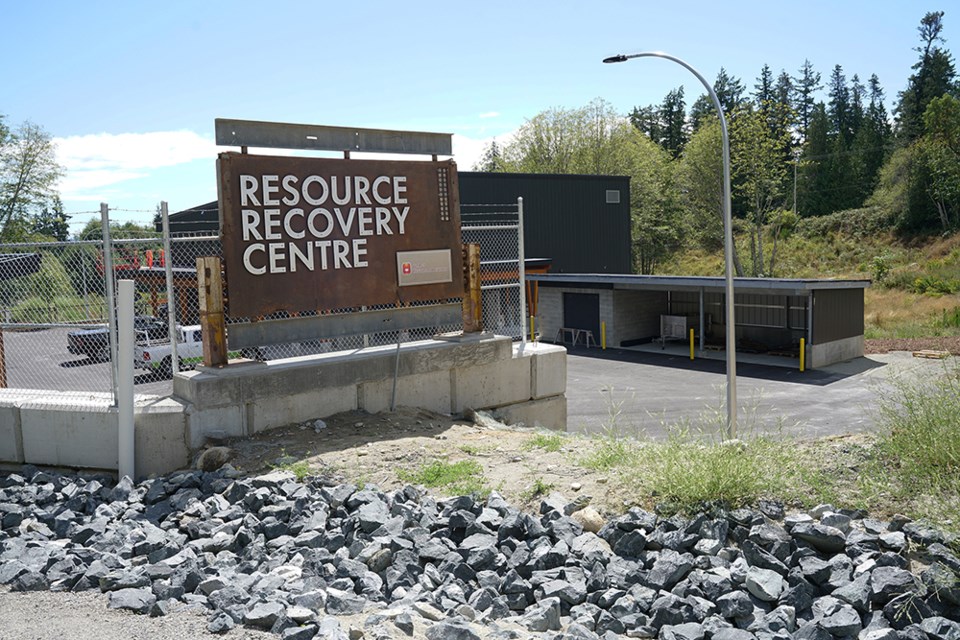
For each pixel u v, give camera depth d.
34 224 43.88
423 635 4.83
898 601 4.96
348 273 10.60
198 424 9.09
